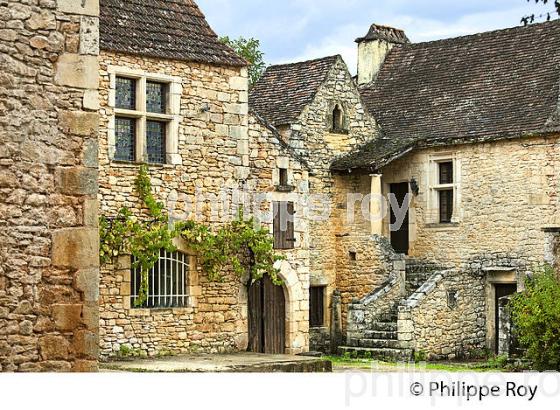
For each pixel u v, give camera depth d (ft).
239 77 60.95
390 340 65.26
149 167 56.54
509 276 67.67
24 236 30.81
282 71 74.23
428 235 71.51
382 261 69.36
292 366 52.26
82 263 31.53
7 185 30.68
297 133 68.90
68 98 31.71
